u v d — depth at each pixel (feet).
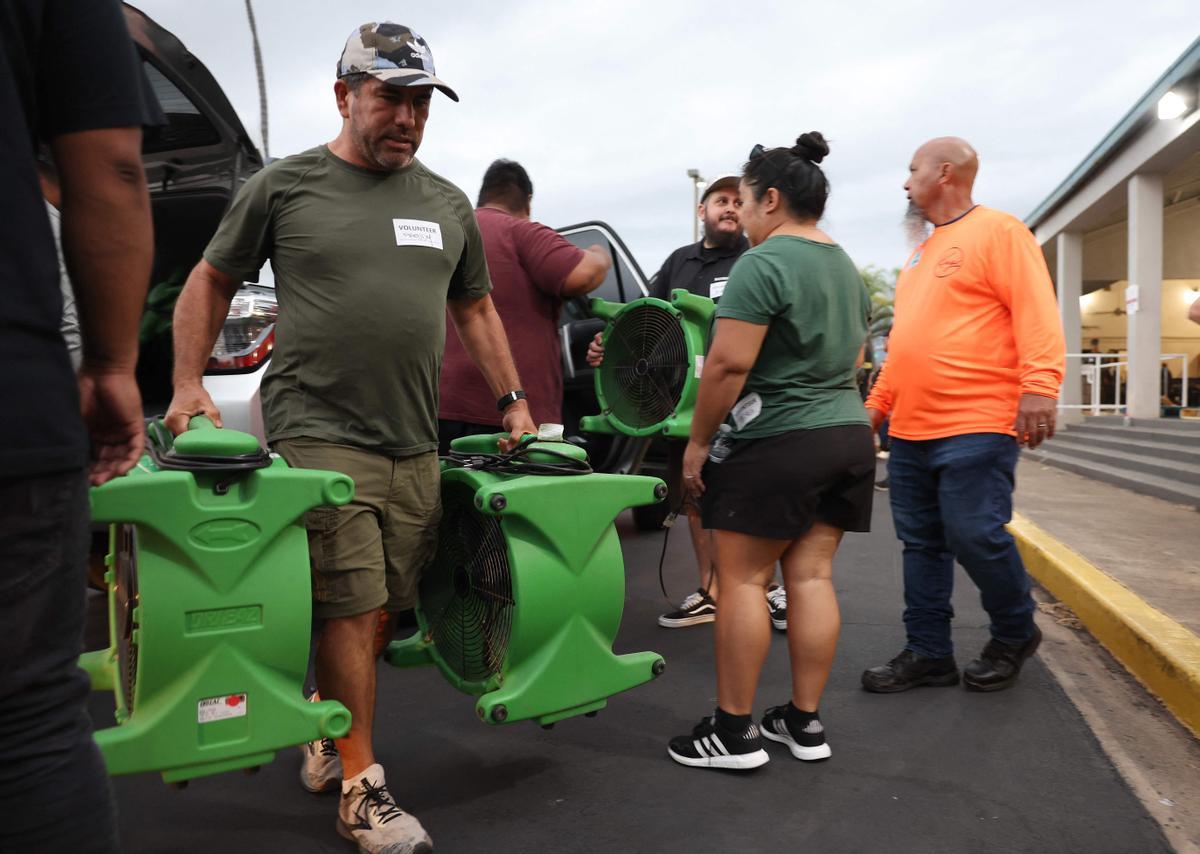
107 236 4.03
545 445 8.01
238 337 10.44
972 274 10.39
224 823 7.60
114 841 3.98
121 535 7.09
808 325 8.38
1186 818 7.74
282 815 7.75
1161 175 41.68
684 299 12.27
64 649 3.83
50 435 3.59
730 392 8.38
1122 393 66.03
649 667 8.34
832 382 8.63
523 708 7.56
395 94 7.22
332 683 7.25
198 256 13.20
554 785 8.30
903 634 13.23
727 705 8.55
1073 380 57.26
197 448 6.15
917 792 8.20
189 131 12.55
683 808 7.87
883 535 21.80
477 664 8.39
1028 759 8.92
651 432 12.48
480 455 8.43
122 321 4.24
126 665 6.88
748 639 8.45
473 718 9.97
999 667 10.93
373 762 7.32
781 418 8.39
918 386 10.73
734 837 7.36
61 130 3.89
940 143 10.93
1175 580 14.83
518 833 7.40
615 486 8.04
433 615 9.07
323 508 7.15
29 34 3.67
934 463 10.67
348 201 7.50
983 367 10.37
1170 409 49.37
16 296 3.50
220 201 12.96
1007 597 10.66
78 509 3.80
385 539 7.79
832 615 8.78
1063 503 25.91
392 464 7.64
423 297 7.63
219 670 6.20
